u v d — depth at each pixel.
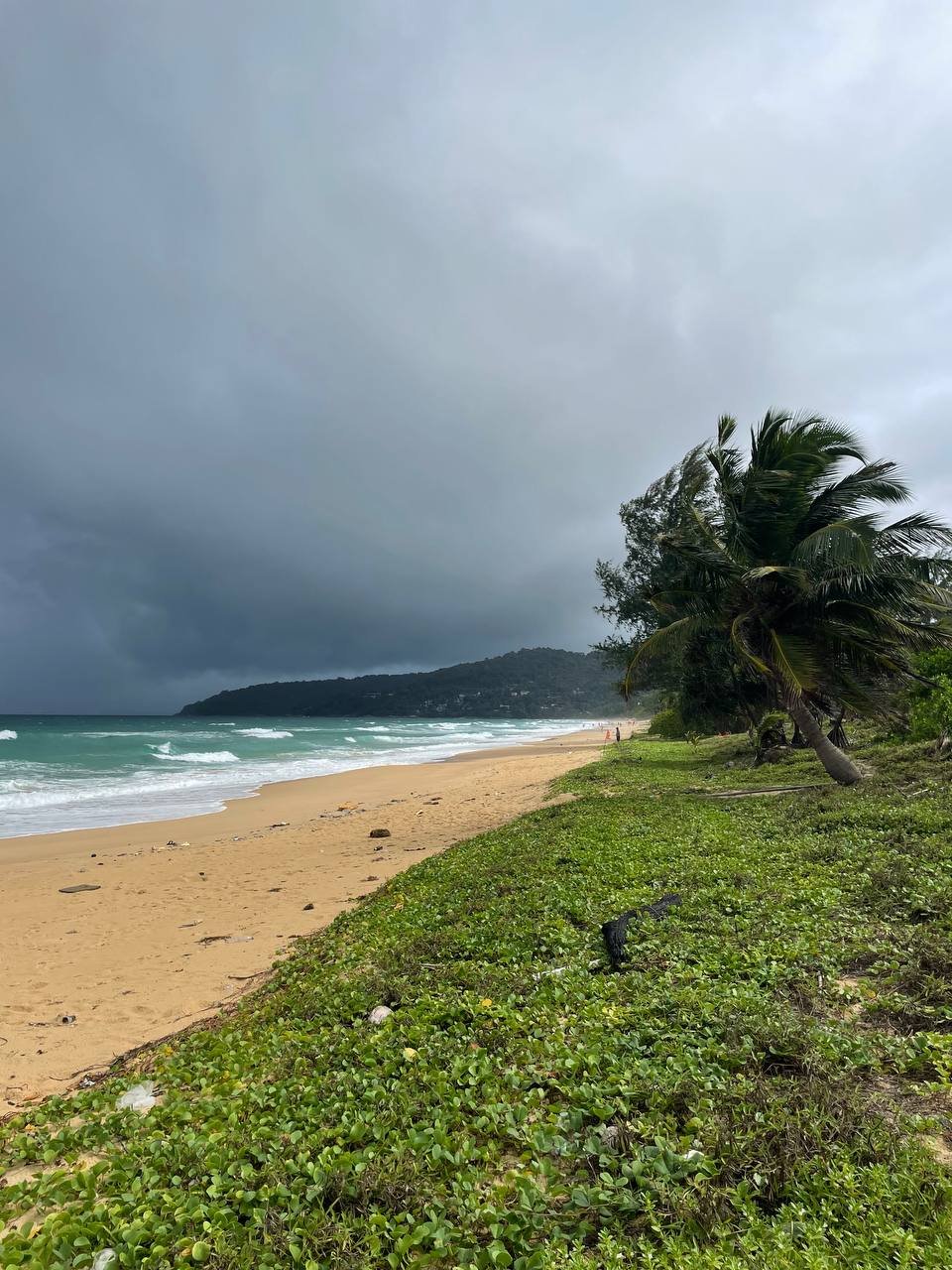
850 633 18.42
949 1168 3.54
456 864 13.27
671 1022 5.46
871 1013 5.41
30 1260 3.71
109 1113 5.70
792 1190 3.49
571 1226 3.60
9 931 11.82
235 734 83.44
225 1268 3.45
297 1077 5.70
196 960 10.24
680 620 20.61
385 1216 3.64
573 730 122.06
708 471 23.30
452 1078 5.07
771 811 14.79
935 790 13.26
